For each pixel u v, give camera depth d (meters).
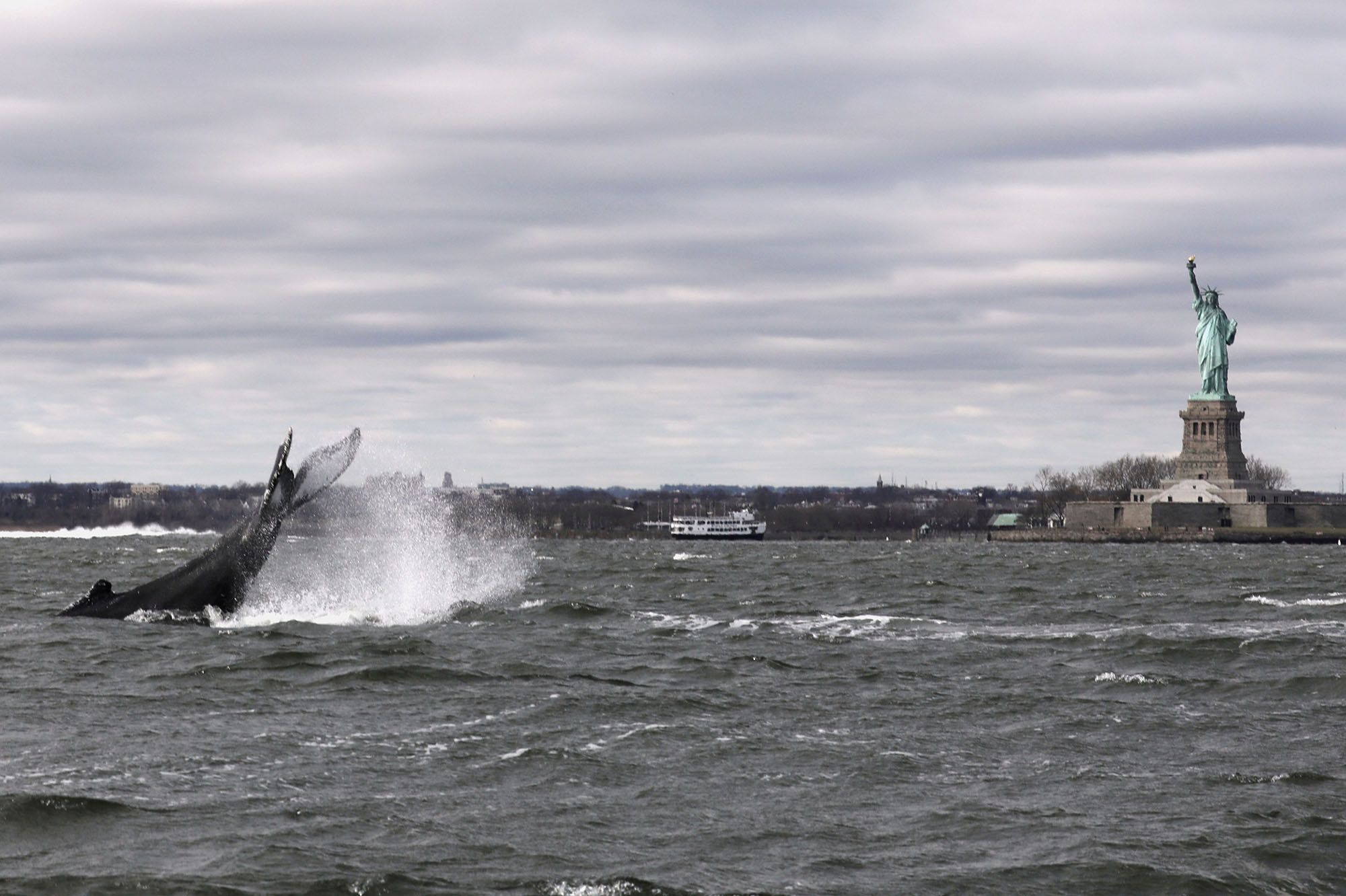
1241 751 47.38
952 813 39.47
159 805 39.00
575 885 33.28
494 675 60.53
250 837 36.19
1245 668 65.81
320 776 42.50
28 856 34.84
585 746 46.84
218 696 55.03
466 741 47.47
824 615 93.69
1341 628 86.19
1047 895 33.31
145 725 49.34
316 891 32.59
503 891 32.91
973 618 92.56
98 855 34.88
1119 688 59.72
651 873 34.31
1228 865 35.22
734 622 86.69
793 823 38.53
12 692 55.09
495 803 39.84
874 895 33.09
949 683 60.62
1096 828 38.06
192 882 33.00
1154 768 44.81
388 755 45.19
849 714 53.19
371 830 37.16
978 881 34.12
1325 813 39.53
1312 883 34.28
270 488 77.19
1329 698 57.84
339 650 66.06
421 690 56.78
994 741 48.72
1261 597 118.12
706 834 37.44
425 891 32.75
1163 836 37.44
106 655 63.97
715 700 55.59
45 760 43.88
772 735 49.06
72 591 113.75
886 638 77.50
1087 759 46.00
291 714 51.72
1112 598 114.81
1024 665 66.62
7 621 78.50
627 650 71.06
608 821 38.41
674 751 46.31
